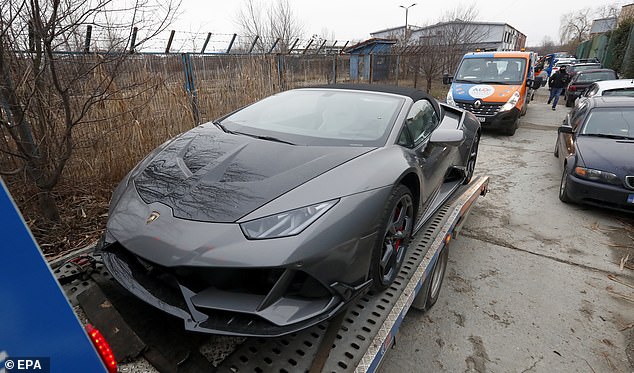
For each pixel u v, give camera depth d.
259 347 1.49
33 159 2.53
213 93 5.39
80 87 2.96
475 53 9.53
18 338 0.77
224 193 1.57
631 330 2.41
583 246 3.54
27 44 2.27
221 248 1.36
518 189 5.09
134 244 1.46
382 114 2.45
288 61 7.95
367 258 1.67
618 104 5.05
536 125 9.88
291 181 1.65
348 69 11.00
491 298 2.71
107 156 3.55
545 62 36.12
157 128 4.14
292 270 1.41
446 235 2.60
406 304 1.86
